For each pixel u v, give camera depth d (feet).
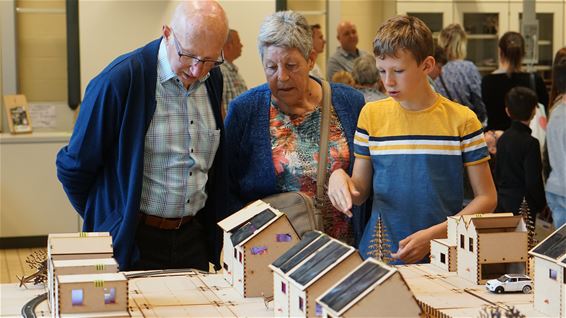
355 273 5.50
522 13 20.80
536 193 14.69
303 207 8.77
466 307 6.48
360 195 8.89
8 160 21.76
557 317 6.15
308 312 5.71
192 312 6.61
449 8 21.40
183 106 8.87
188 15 8.23
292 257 6.32
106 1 23.20
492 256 7.28
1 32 23.26
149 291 7.32
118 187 8.80
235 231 7.60
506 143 14.87
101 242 7.07
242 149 9.55
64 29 24.02
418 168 8.50
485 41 21.25
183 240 9.13
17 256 21.08
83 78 23.35
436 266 8.08
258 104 9.55
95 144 8.65
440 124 8.50
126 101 8.58
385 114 8.70
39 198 21.97
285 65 9.02
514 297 6.82
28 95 24.00
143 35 23.41
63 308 6.07
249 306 6.81
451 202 8.55
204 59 8.29
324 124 9.48
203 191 9.21
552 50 20.57
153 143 8.76
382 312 5.23
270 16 9.15
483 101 18.49
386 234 8.19
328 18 24.57
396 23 8.20
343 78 18.08
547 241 6.42
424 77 8.34
